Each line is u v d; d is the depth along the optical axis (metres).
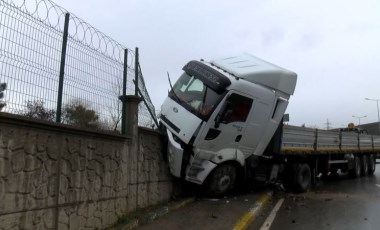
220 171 11.23
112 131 7.84
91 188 6.96
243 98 11.05
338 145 18.50
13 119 5.12
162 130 10.95
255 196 12.34
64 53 6.59
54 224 5.97
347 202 12.25
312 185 16.28
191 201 10.99
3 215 5.03
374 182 18.92
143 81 10.27
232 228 7.95
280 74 12.02
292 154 13.78
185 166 10.54
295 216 9.92
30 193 5.50
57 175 6.07
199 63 11.22
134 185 8.71
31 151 5.54
